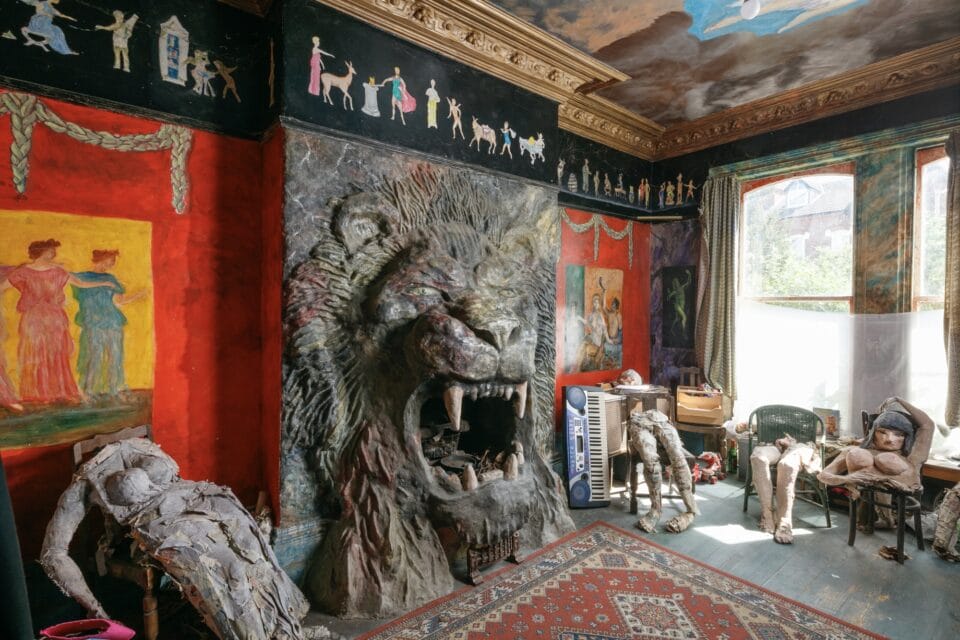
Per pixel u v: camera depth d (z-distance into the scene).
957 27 3.76
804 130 5.04
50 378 2.61
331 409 3.08
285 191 2.93
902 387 4.48
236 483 3.22
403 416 3.06
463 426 3.72
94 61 2.70
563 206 5.23
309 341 3.00
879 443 3.71
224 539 2.30
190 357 3.04
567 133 5.27
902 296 4.48
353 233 3.15
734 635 2.60
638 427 4.22
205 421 3.10
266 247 3.21
